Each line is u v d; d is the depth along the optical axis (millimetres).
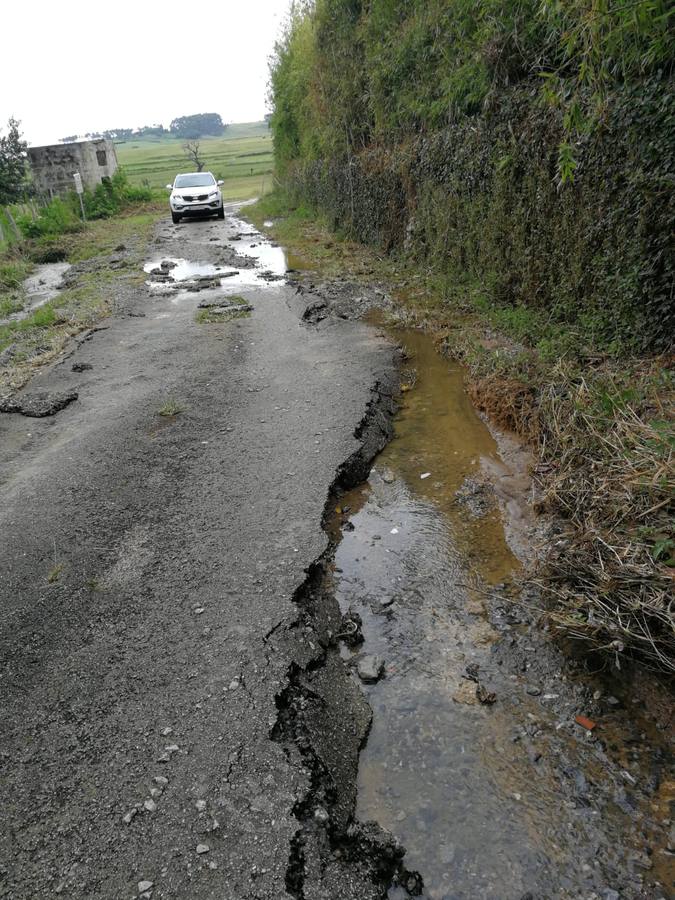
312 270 12641
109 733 2699
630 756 2562
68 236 21641
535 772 2535
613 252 5801
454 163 9352
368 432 5426
